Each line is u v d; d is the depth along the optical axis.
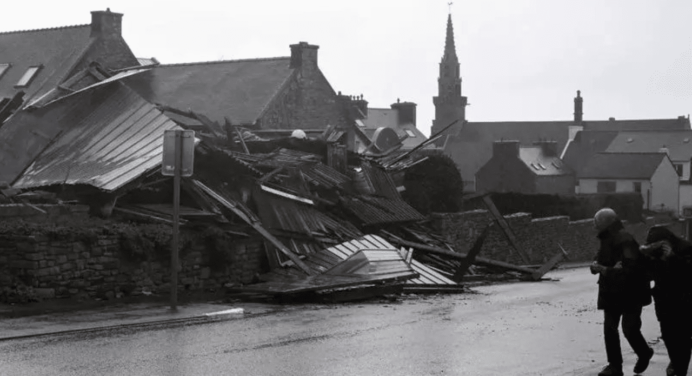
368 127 86.56
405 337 14.45
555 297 22.91
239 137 30.69
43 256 17.70
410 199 36.03
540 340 14.45
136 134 24.14
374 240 25.02
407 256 25.02
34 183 22.84
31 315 15.77
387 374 11.24
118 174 21.89
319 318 16.78
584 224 49.03
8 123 25.11
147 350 12.44
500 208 47.50
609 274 10.99
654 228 11.02
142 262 19.59
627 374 11.34
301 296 19.88
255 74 48.72
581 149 118.69
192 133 16.72
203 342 13.34
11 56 46.41
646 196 91.31
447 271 29.55
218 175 24.19
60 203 21.08
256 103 46.25
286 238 23.95
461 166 111.19
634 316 11.06
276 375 10.96
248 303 19.25
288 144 31.20
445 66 187.25
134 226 20.16
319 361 11.99
